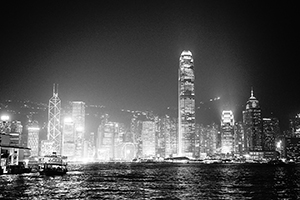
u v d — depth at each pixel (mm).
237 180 158625
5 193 101812
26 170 182250
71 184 132250
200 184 136875
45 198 94250
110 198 95625
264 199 93125
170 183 142125
